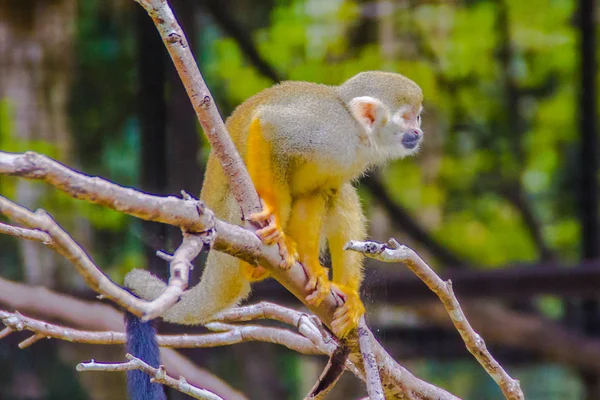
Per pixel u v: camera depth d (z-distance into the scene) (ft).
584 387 50.24
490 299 43.21
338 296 19.20
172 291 10.91
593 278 41.01
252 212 17.61
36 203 48.37
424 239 51.42
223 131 16.30
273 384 51.85
